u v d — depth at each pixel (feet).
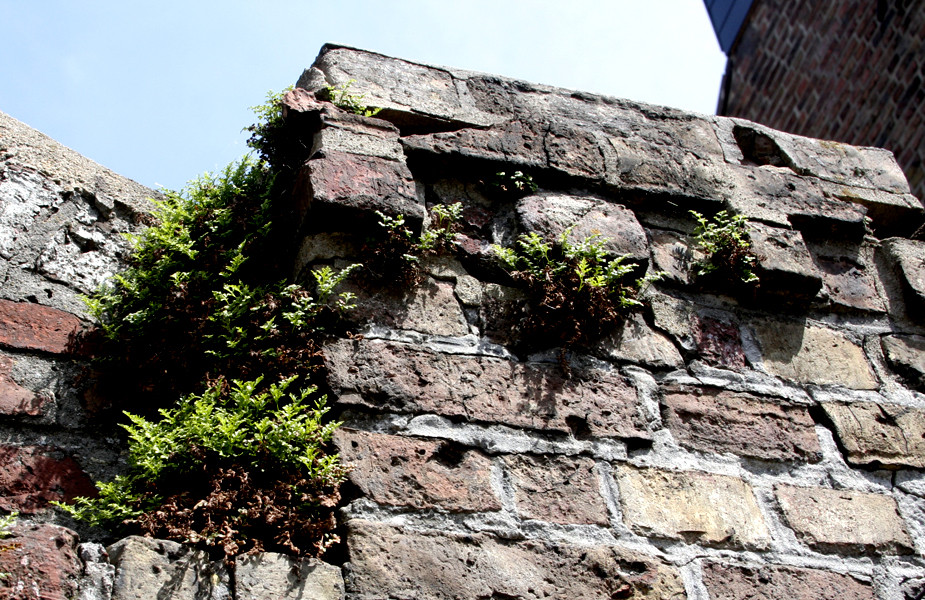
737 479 9.17
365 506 7.82
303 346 8.72
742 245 10.85
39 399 8.27
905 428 10.19
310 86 10.93
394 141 10.34
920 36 23.82
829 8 28.02
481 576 7.70
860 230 11.93
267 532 7.60
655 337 10.05
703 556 8.50
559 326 9.54
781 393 10.07
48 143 9.95
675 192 11.33
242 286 9.18
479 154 10.70
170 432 7.92
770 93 29.91
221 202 10.03
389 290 9.32
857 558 8.99
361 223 9.47
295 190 9.86
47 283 9.07
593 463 8.76
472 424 8.63
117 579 6.84
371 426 8.36
